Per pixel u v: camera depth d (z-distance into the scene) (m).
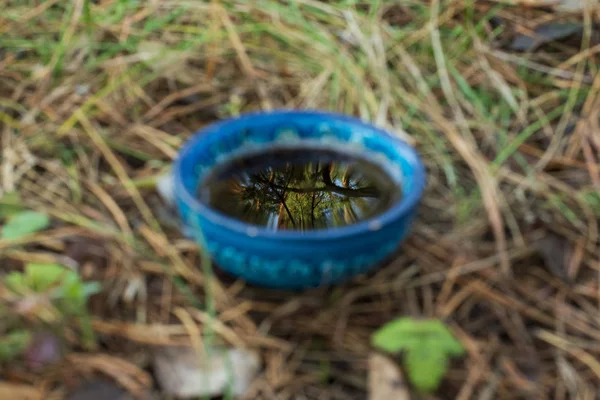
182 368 0.73
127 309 0.76
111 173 0.84
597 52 0.95
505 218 0.83
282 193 0.80
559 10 0.99
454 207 0.84
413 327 0.73
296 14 0.96
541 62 0.95
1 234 0.78
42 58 0.91
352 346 0.75
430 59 0.94
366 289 0.78
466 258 0.80
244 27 0.95
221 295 0.77
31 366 0.72
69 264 0.77
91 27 0.93
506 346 0.76
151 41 0.94
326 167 0.82
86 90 0.89
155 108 0.89
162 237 0.79
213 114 0.89
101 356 0.73
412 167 0.79
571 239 0.82
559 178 0.87
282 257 0.74
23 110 0.87
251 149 0.81
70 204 0.81
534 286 0.79
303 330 0.75
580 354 0.76
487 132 0.89
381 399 0.72
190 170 0.78
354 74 0.92
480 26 0.96
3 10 0.95
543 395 0.74
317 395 0.73
